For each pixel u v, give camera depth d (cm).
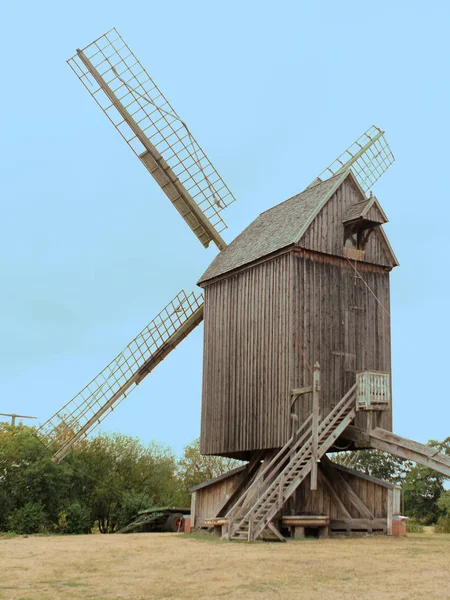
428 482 6694
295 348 2723
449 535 2952
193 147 3738
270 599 1210
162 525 3841
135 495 4403
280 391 2725
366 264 2995
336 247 2911
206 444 3105
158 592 1291
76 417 3856
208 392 3161
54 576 1504
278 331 2797
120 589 1327
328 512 2825
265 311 2894
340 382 2805
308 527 2625
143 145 3666
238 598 1221
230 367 3045
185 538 2609
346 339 2866
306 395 2709
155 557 1853
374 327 2961
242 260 3064
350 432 2709
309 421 2681
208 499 3094
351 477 2853
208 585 1364
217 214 3706
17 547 2238
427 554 1894
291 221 2981
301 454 2591
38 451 3934
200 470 5416
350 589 1306
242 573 1518
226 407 3020
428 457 2475
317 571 1543
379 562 1702
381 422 2881
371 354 2922
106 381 3806
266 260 2933
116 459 4816
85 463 4478
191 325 3691
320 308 2823
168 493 4912
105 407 3784
